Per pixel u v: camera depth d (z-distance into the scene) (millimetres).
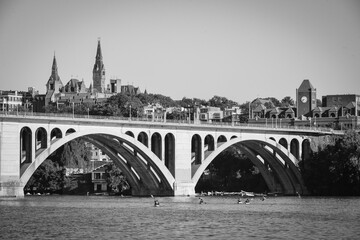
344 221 160625
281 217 169125
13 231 142750
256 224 154500
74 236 136250
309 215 174500
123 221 159500
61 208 193125
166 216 170750
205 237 135125
